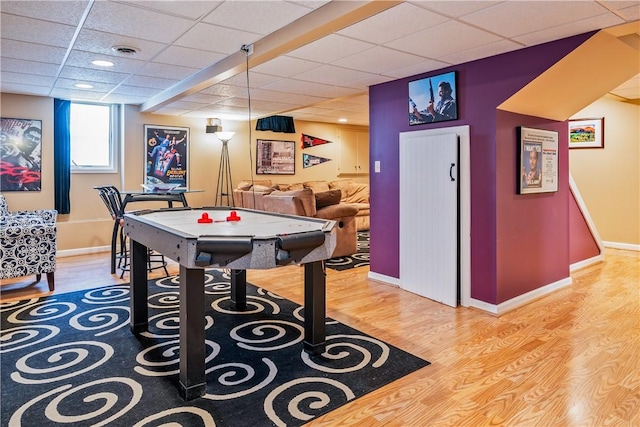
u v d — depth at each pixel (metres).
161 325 3.21
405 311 3.54
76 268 5.09
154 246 2.59
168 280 4.52
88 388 2.27
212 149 7.08
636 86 4.91
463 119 3.61
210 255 2.11
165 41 3.18
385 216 4.39
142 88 4.98
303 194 5.27
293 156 8.22
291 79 4.15
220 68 3.83
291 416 2.01
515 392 2.21
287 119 7.89
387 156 4.33
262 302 3.81
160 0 2.44
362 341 2.91
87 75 4.29
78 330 3.11
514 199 3.58
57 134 5.65
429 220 3.84
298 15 2.68
